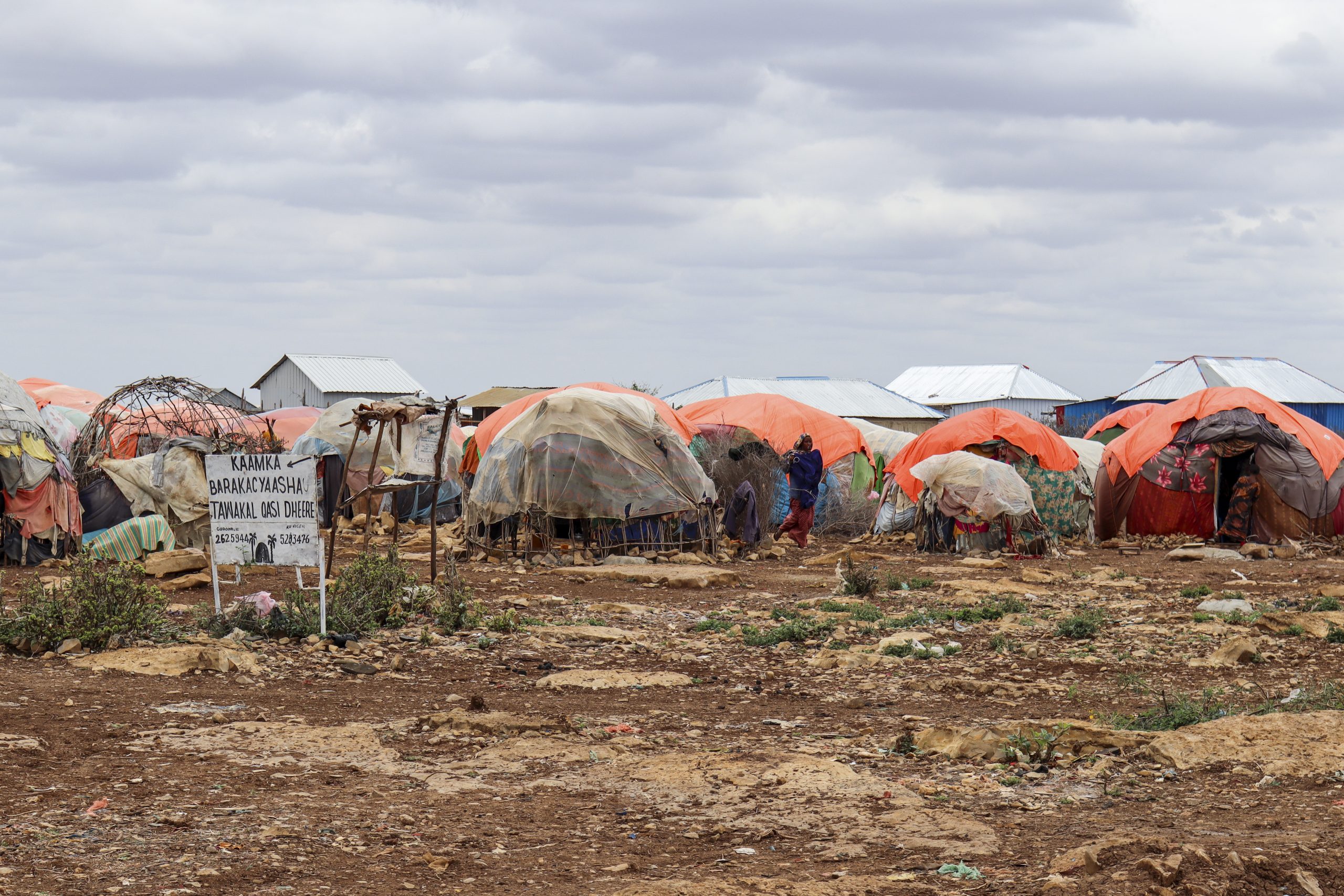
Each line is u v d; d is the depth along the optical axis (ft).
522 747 25.62
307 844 18.94
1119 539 94.12
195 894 16.44
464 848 18.94
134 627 38.55
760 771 23.12
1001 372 256.11
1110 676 37.11
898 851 18.69
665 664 39.04
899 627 46.68
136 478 74.33
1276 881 16.37
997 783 22.98
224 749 25.30
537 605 52.39
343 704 31.14
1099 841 17.90
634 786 22.66
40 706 28.89
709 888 16.47
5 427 66.74
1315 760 23.32
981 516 80.53
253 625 40.78
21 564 67.10
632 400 77.36
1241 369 204.95
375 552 49.98
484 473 74.84
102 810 20.48
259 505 41.16
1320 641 43.04
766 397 107.76
